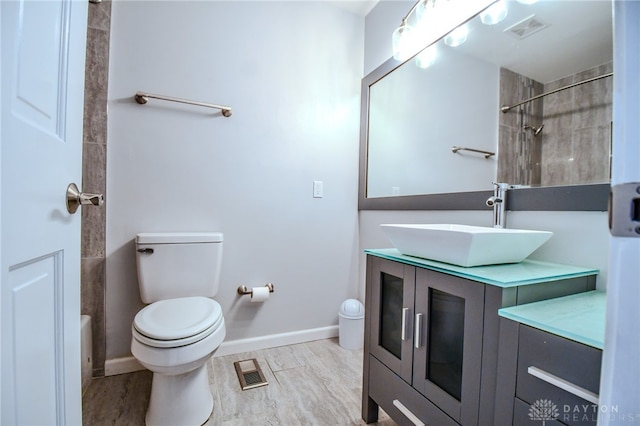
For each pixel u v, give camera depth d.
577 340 0.59
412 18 1.74
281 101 1.91
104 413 1.27
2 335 0.44
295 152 1.96
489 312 0.78
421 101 1.69
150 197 1.60
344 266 2.14
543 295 0.83
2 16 0.43
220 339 1.24
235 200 1.80
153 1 1.59
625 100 0.36
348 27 2.11
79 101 0.73
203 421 1.23
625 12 0.37
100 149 1.50
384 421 1.27
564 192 1.02
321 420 1.26
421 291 1.01
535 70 1.15
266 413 1.29
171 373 1.12
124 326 1.57
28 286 0.52
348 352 1.87
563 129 1.07
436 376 0.96
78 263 0.73
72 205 0.68
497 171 1.29
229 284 1.80
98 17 1.49
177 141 1.65
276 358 1.77
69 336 0.68
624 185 0.36
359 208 2.16
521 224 1.16
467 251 0.88
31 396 0.52
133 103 1.56
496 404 0.76
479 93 1.37
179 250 1.51
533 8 1.16
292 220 1.97
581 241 0.99
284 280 1.95
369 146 2.09
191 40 1.67
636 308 0.35
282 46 1.91
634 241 0.36
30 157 0.51
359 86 2.16
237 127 1.79
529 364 0.68
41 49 0.55
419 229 1.01
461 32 1.45
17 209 0.47
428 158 1.65
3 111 0.44
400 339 1.13
